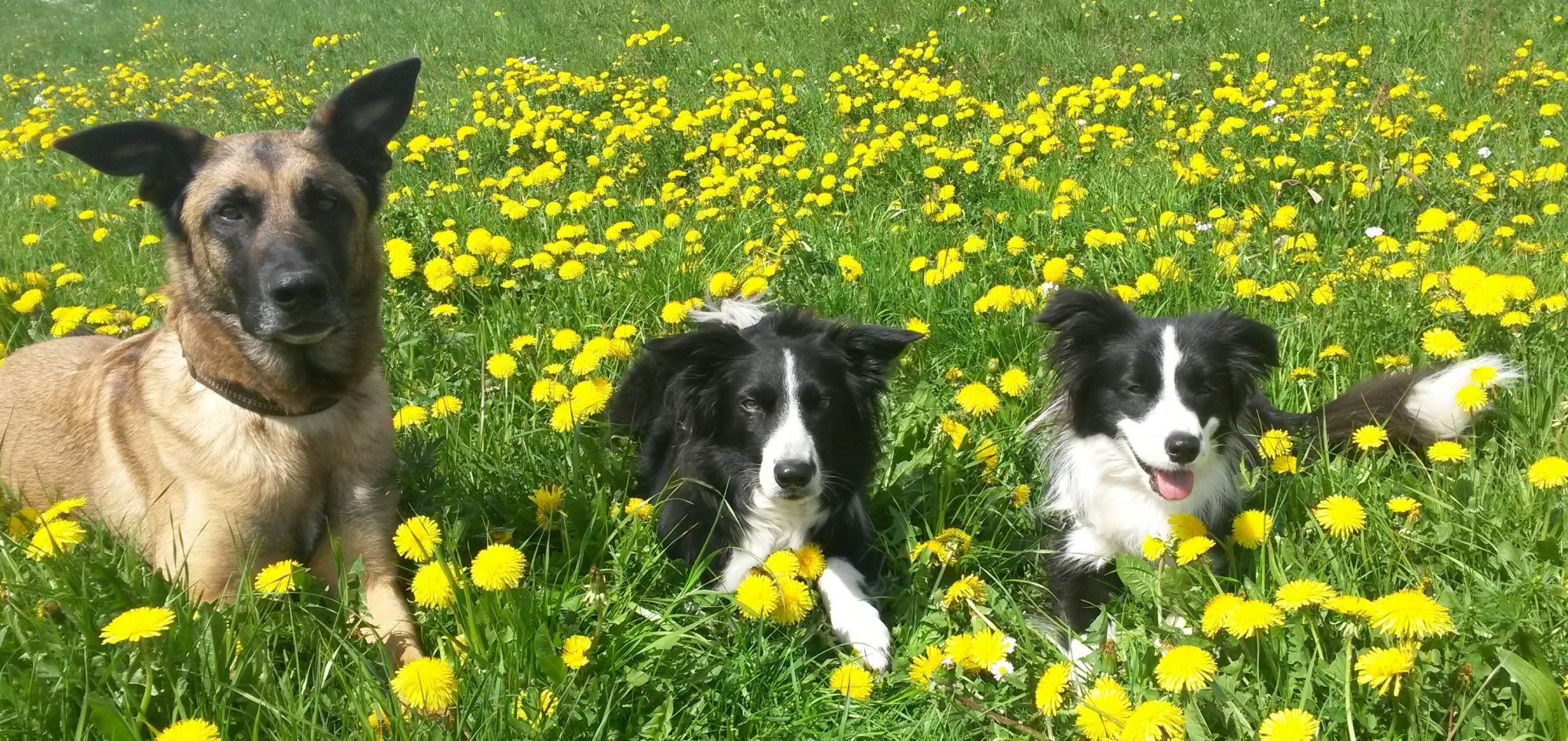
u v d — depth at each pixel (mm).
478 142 2670
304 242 1014
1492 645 814
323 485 1065
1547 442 1175
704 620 968
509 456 1220
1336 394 1378
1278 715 752
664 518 1191
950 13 3873
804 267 1781
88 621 842
